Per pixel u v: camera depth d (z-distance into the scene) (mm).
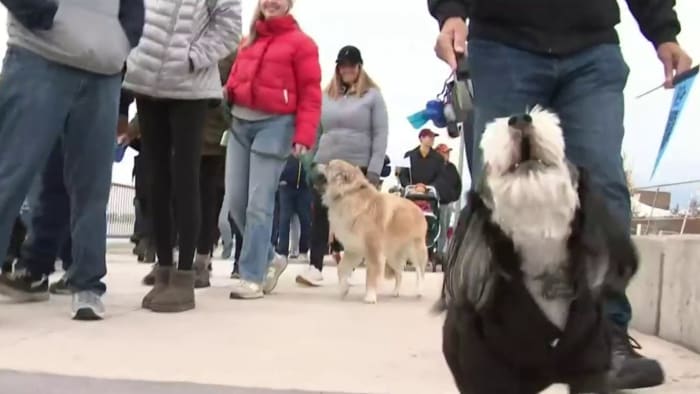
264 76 6328
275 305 6086
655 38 3721
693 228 6293
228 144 6645
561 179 2377
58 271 7668
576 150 3443
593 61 3520
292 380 3520
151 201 5535
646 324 5305
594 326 2496
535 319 2461
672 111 3469
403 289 8438
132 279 7477
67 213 5512
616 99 3510
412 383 3533
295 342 4445
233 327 4859
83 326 4656
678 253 4836
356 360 4008
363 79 7715
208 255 7270
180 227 5504
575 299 2459
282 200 9680
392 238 7527
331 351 4219
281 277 9008
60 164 5367
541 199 2363
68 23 4551
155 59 5328
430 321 5453
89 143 4820
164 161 5539
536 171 2373
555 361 2510
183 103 5430
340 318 5516
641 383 3459
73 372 3506
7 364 3611
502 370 2543
